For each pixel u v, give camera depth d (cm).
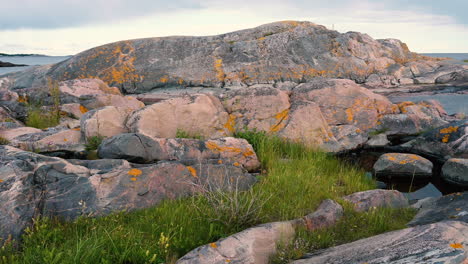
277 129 1088
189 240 469
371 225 547
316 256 434
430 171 901
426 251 348
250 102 1155
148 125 958
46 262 388
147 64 3025
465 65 3077
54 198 544
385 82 2966
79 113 1359
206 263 403
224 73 2936
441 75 2988
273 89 1177
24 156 582
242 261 413
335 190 703
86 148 879
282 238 473
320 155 967
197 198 620
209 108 1070
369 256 374
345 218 568
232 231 506
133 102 1490
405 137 1227
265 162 876
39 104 1462
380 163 934
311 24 3603
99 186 585
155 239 467
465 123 1040
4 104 1396
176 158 780
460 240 368
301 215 568
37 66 3481
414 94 2453
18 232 459
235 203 542
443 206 624
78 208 545
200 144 822
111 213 545
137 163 762
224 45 3188
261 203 588
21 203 493
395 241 400
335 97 1264
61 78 3027
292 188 673
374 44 3391
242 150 855
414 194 798
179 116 1017
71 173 595
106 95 1463
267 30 3431
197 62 3033
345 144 1112
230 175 707
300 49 3141
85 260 394
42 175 563
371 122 1234
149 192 609
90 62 3111
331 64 3044
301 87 1302
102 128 926
